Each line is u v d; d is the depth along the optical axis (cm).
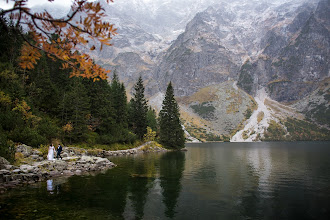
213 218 1416
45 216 1303
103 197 1762
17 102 4266
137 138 8925
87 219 1300
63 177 2502
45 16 472
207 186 2289
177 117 8988
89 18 472
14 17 461
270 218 1438
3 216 1277
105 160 3575
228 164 4297
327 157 5972
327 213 1530
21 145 3139
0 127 3438
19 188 1931
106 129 7144
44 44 518
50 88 5912
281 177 2859
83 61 539
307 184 2442
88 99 6212
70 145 5031
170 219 1380
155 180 2519
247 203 1733
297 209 1605
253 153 7744
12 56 5078
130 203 1650
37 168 2428
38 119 4297
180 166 3800
